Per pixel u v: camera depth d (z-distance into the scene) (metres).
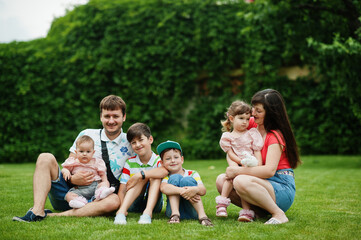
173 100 8.74
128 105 8.59
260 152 2.87
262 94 2.87
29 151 8.30
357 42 6.09
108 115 3.04
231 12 8.41
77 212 2.81
